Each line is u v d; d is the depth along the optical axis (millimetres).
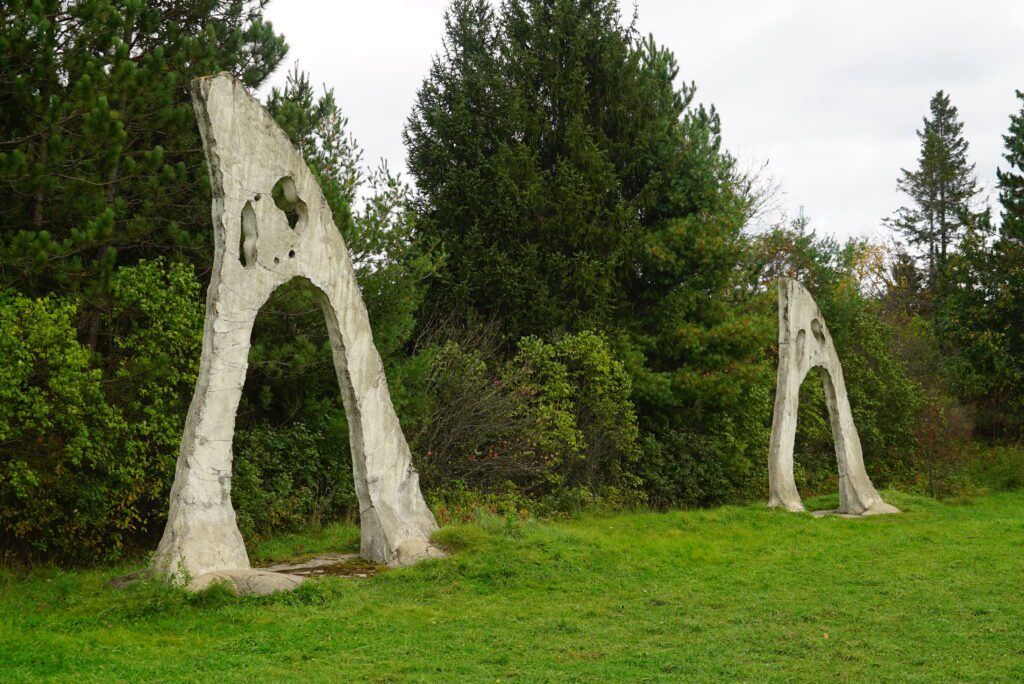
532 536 12289
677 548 13055
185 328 12125
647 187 21797
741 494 22125
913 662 7547
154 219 12852
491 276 19578
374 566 11273
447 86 21734
